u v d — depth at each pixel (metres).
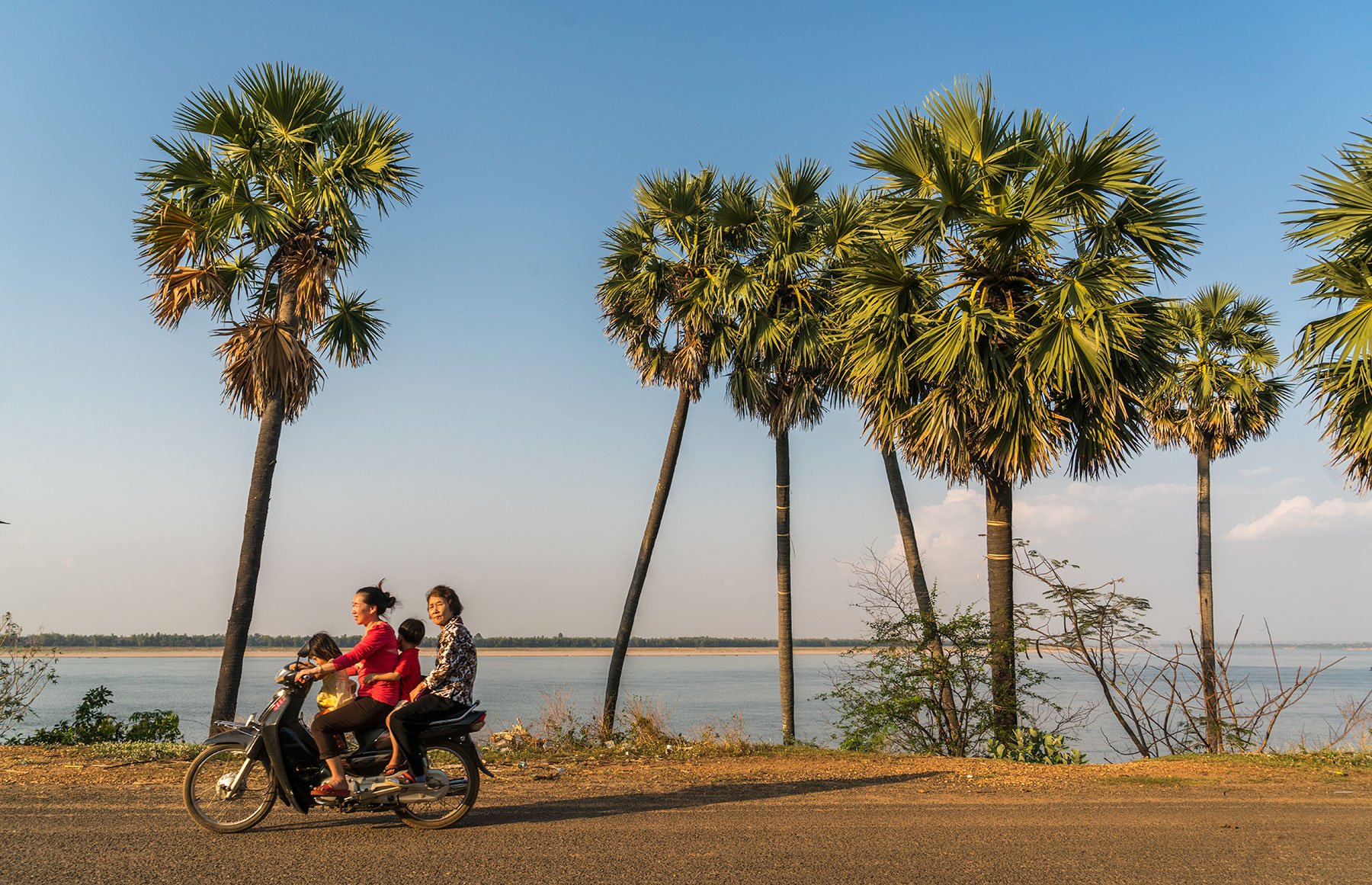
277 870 5.16
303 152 13.17
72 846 5.61
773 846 5.90
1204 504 26.52
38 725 11.49
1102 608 12.10
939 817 6.97
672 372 18.28
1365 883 5.15
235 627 11.77
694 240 17.94
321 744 6.33
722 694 64.06
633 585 17.05
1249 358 25.31
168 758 8.95
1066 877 5.23
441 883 4.93
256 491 12.24
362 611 6.48
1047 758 11.72
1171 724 11.83
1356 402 11.20
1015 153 13.48
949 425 13.03
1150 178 12.66
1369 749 10.44
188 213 12.92
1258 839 6.25
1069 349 12.22
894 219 13.77
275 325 12.65
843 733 12.71
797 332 17.41
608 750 10.69
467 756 6.44
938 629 12.25
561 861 5.46
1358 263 10.70
